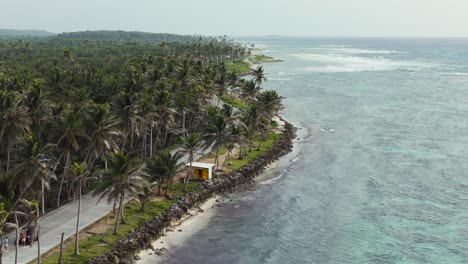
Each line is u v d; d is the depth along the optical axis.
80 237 65.06
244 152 113.00
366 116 169.25
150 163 83.94
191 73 149.00
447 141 132.00
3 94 75.56
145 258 65.00
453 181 99.19
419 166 109.56
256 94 149.00
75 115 76.25
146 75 131.38
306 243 71.56
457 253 68.44
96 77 125.44
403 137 137.25
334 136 139.88
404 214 82.38
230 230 75.69
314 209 84.81
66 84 119.50
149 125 101.56
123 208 75.81
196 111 122.56
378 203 87.50
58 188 81.31
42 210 72.38
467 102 195.25
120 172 63.88
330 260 66.38
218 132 97.31
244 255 67.44
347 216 81.56
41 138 81.94
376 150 123.56
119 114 89.25
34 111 81.25
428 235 74.25
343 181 99.88
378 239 72.81
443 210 84.19
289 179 101.75
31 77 132.50
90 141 76.44
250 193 93.12
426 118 163.75
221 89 151.62
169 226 75.19
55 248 61.25
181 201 81.62
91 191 82.44
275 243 71.38
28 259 57.56
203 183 90.62
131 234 67.69
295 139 136.75
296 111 180.00
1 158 84.06
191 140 87.69
